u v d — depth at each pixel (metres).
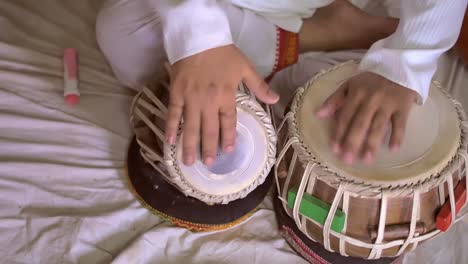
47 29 1.28
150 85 0.99
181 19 0.87
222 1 0.94
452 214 0.85
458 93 1.24
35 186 1.04
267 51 1.13
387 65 0.87
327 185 0.83
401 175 0.81
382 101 0.85
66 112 1.15
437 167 0.82
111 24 1.05
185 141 0.82
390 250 0.88
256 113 0.89
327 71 0.95
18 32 1.25
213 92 0.85
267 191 1.04
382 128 0.83
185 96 0.85
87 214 1.03
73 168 1.07
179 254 1.00
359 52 1.23
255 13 1.13
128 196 1.06
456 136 0.86
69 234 1.00
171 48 0.88
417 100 0.88
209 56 0.87
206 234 1.02
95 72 1.22
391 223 0.84
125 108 1.17
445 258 1.02
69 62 1.20
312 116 0.88
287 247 1.03
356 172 0.81
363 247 0.87
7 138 1.09
